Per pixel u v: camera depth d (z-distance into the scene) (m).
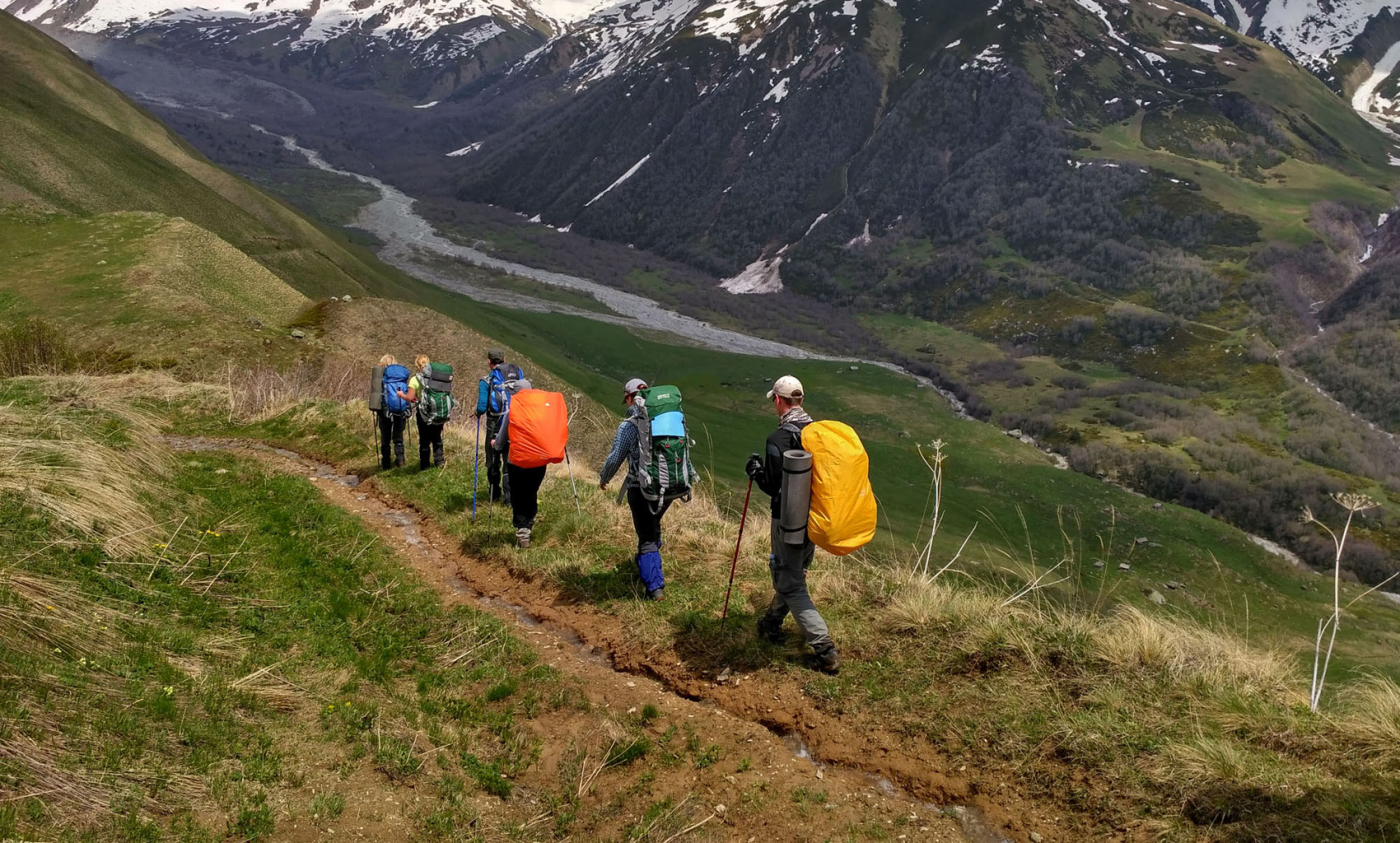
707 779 4.88
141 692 4.42
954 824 4.44
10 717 3.76
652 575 7.12
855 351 199.88
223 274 52.12
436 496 10.74
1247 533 104.31
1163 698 5.02
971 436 121.69
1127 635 5.61
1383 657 34.03
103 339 37.44
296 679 5.28
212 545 7.39
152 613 5.44
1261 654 5.65
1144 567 73.75
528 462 8.19
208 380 30.89
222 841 3.65
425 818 4.27
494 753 5.12
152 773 3.87
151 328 38.50
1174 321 192.88
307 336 42.91
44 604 4.71
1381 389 158.00
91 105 127.69
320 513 9.44
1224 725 4.70
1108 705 4.99
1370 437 137.75
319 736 4.72
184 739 4.22
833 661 5.71
